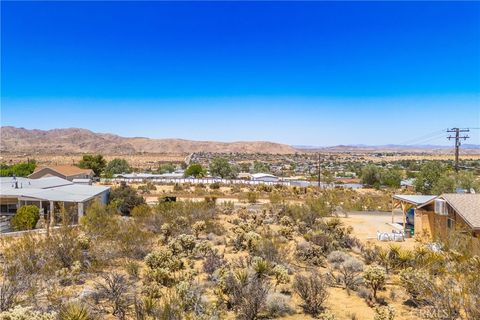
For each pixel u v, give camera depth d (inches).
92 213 925.2
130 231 759.7
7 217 1086.4
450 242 568.1
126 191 1429.6
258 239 751.7
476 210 705.0
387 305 458.3
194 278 540.7
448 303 374.3
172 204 1200.8
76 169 2610.7
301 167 5920.3
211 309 386.6
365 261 684.7
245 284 444.1
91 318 368.2
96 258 609.9
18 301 404.5
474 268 434.0
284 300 441.7
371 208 1504.7
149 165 6451.8
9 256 558.3
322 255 701.3
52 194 1188.5
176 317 358.0
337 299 480.4
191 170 3351.4
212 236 863.7
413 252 676.1
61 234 665.0
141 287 481.1
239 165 6023.6
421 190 1786.4
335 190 2130.9
